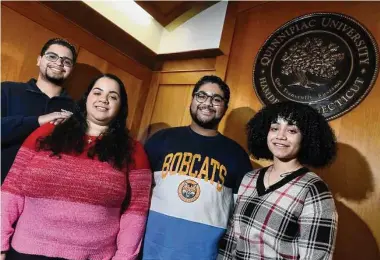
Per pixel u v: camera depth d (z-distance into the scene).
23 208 0.92
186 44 2.05
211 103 1.15
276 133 0.95
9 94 1.22
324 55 1.49
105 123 1.07
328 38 1.50
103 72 1.86
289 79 1.56
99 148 0.99
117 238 1.00
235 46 1.84
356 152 1.32
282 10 1.72
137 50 2.04
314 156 0.95
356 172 1.30
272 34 1.69
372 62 1.35
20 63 1.47
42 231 0.87
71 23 1.67
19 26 1.47
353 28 1.44
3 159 1.14
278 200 0.87
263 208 0.89
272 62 1.65
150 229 1.05
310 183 0.86
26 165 0.93
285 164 0.96
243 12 1.87
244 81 1.74
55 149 0.94
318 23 1.55
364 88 1.35
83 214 0.90
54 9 1.59
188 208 1.03
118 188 0.96
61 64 1.28
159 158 1.17
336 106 1.40
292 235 0.84
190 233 1.01
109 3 1.82
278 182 0.91
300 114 0.94
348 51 1.43
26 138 1.03
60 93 1.34
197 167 1.09
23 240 0.87
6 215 0.89
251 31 1.80
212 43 1.93
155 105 2.10
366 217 1.24
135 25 1.99
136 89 2.08
